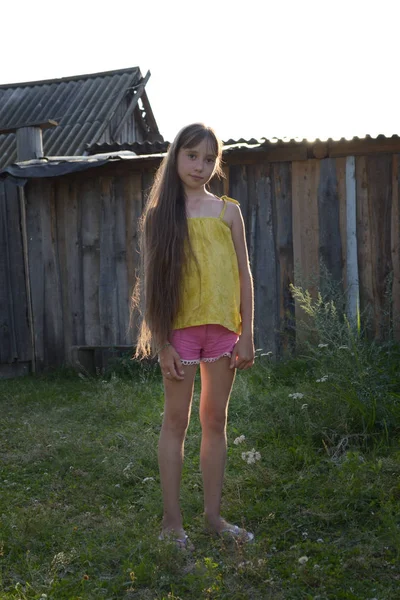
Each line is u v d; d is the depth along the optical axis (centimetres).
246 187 636
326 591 240
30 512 314
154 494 334
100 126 1245
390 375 464
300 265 624
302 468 351
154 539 275
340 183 611
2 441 440
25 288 710
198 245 274
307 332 609
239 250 287
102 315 690
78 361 687
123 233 680
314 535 285
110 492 344
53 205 702
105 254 687
